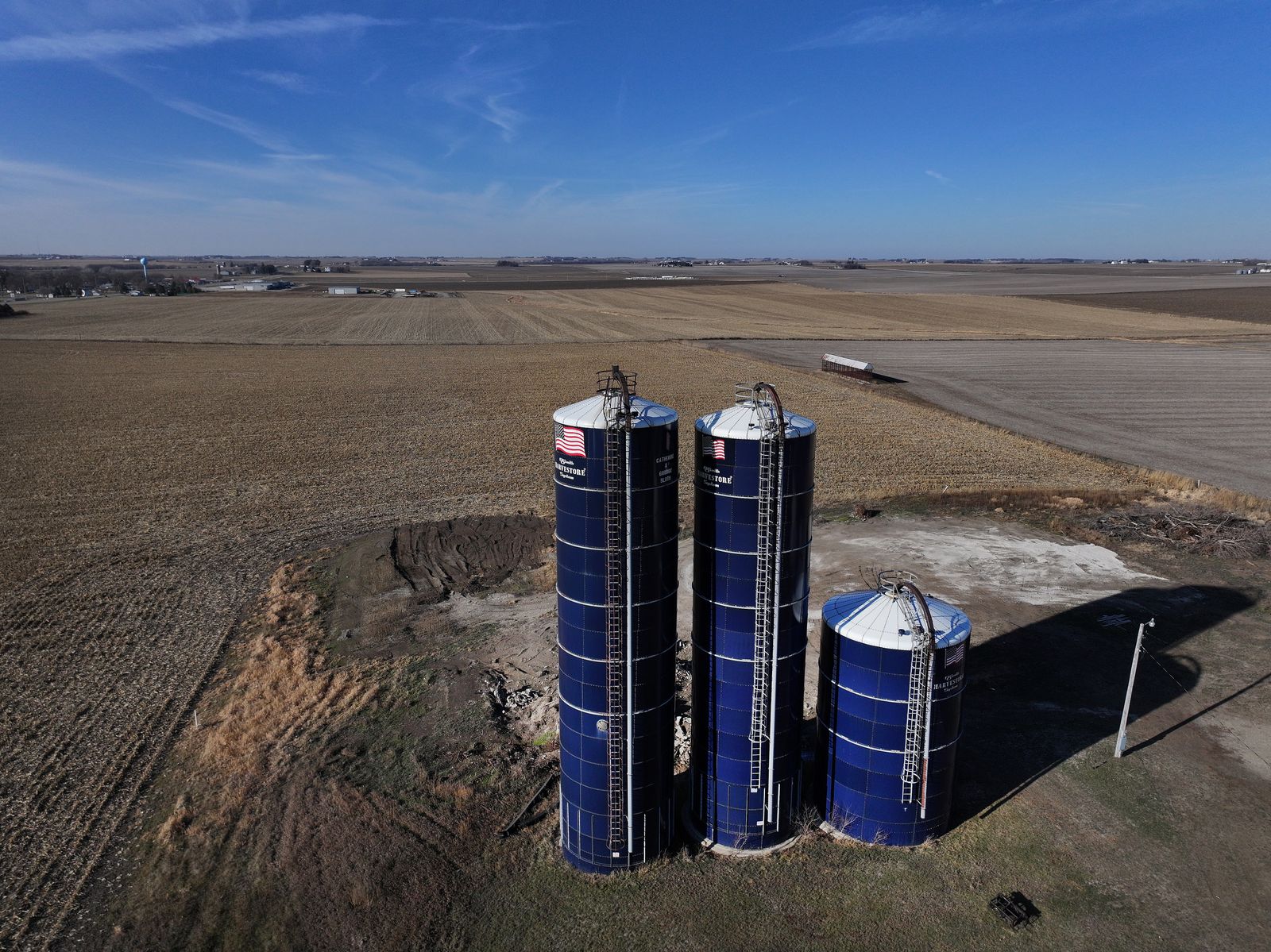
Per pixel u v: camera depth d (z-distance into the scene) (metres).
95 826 16.52
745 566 14.12
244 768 18.00
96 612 26.53
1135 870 14.76
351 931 13.79
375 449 48.03
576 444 13.26
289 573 29.45
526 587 27.86
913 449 47.06
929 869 14.93
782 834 15.83
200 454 47.00
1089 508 35.75
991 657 22.45
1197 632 23.67
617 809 14.62
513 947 13.54
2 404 60.78
